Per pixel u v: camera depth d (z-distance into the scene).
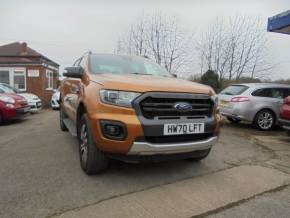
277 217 2.75
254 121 8.02
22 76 18.30
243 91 8.10
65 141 5.97
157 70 4.98
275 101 8.05
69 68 4.51
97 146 3.40
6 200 2.97
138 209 2.82
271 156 4.99
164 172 3.94
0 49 22.80
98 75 3.92
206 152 3.95
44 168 4.04
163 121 3.24
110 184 3.46
